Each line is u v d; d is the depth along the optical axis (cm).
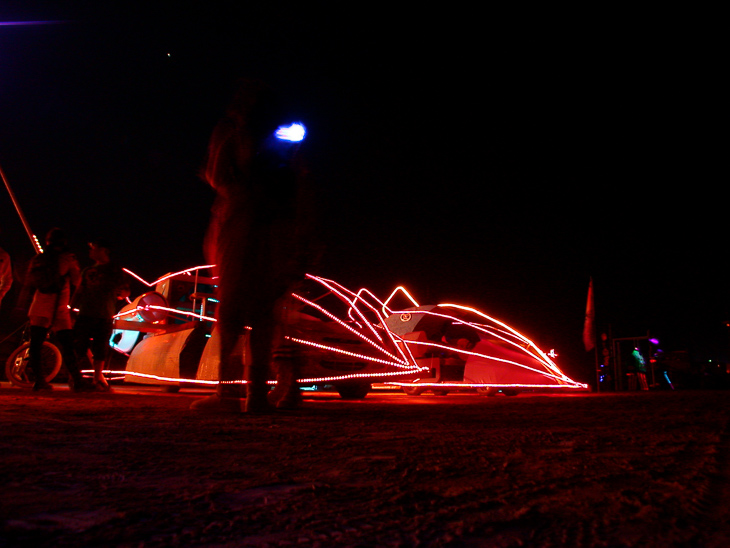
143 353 795
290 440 235
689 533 106
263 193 371
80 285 709
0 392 595
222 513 118
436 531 108
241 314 373
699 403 583
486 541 102
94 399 507
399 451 206
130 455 187
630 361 1730
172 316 810
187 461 179
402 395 989
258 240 368
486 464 179
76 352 711
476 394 1088
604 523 113
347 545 100
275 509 122
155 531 105
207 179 391
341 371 691
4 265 709
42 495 130
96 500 127
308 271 388
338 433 261
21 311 786
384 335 744
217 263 379
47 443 209
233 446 214
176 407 411
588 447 220
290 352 438
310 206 388
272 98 382
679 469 172
